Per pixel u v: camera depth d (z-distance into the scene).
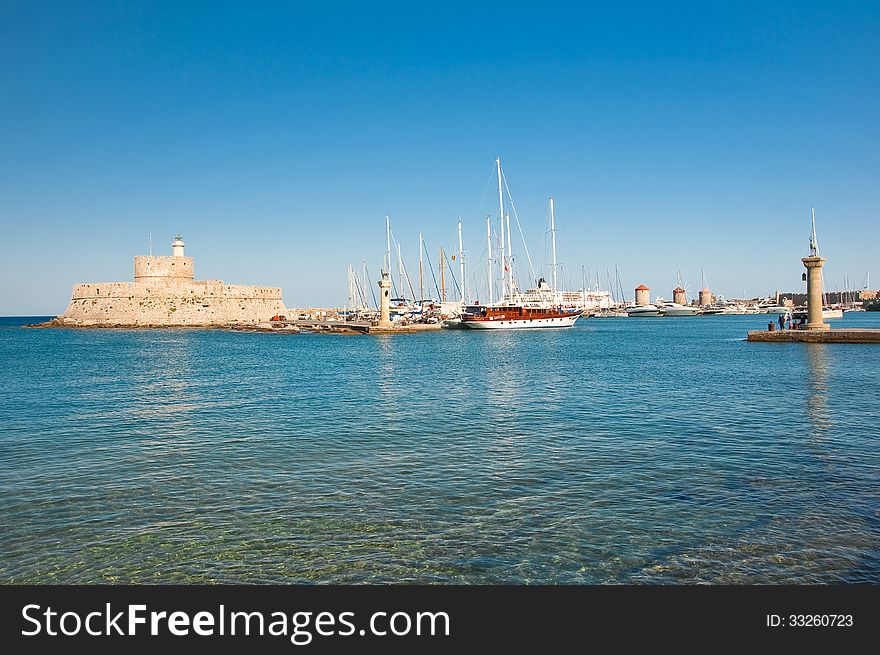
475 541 9.13
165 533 9.52
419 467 12.97
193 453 14.39
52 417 19.56
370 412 19.98
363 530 9.56
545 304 108.94
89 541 9.25
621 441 15.09
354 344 66.62
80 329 113.56
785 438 15.05
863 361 33.91
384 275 90.62
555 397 22.91
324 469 12.90
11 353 54.62
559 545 8.96
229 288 123.19
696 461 13.09
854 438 14.90
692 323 136.62
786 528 9.35
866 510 10.01
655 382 27.25
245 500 10.96
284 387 27.34
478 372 33.47
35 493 11.42
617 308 181.12
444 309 100.12
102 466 13.27
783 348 45.19
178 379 31.28
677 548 8.80
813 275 49.66
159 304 115.19
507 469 12.72
